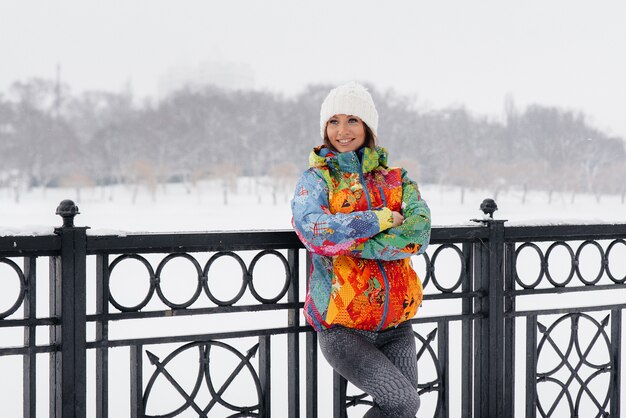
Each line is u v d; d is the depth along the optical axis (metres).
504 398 3.02
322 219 2.25
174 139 104.06
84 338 2.28
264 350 2.59
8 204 85.81
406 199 2.45
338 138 2.50
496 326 2.97
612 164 107.44
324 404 4.13
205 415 2.48
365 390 2.30
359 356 2.29
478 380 2.96
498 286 2.97
